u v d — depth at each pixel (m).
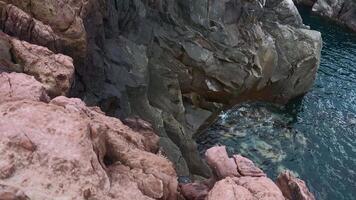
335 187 30.20
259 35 38.50
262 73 38.09
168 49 33.56
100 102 22.58
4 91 13.41
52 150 10.60
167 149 26.30
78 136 11.16
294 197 15.18
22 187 9.65
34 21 18.38
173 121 29.16
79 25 19.69
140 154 13.86
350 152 34.19
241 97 38.25
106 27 27.05
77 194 9.94
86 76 21.83
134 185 11.75
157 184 12.64
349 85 45.19
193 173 28.91
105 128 13.75
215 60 35.44
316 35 41.94
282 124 37.06
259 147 33.44
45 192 9.73
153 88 30.58
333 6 65.19
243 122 36.66
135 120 19.86
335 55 52.75
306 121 38.06
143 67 28.11
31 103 11.89
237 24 37.94
